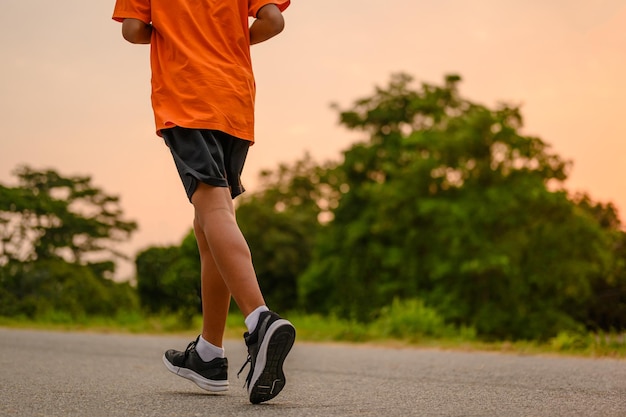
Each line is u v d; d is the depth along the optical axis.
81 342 7.69
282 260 54.56
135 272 19.59
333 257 43.19
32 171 37.91
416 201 36.12
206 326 3.08
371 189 37.53
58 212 33.34
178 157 2.77
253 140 2.90
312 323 12.70
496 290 33.25
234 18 2.92
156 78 2.88
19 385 3.40
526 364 5.10
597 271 31.66
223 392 3.14
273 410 2.53
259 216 56.16
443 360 5.63
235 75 2.86
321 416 2.38
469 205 33.06
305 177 63.56
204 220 2.70
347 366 4.92
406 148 41.94
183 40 2.86
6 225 28.69
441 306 33.03
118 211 38.38
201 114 2.76
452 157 34.91
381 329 11.52
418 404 2.73
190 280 12.70
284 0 3.01
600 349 6.94
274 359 2.54
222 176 2.76
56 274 27.17
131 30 2.93
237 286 2.63
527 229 32.91
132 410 2.54
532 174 33.44
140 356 5.65
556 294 32.53
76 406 2.65
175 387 3.40
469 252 33.47
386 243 41.34
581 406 2.67
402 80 44.31
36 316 16.44
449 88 41.91
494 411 2.53
